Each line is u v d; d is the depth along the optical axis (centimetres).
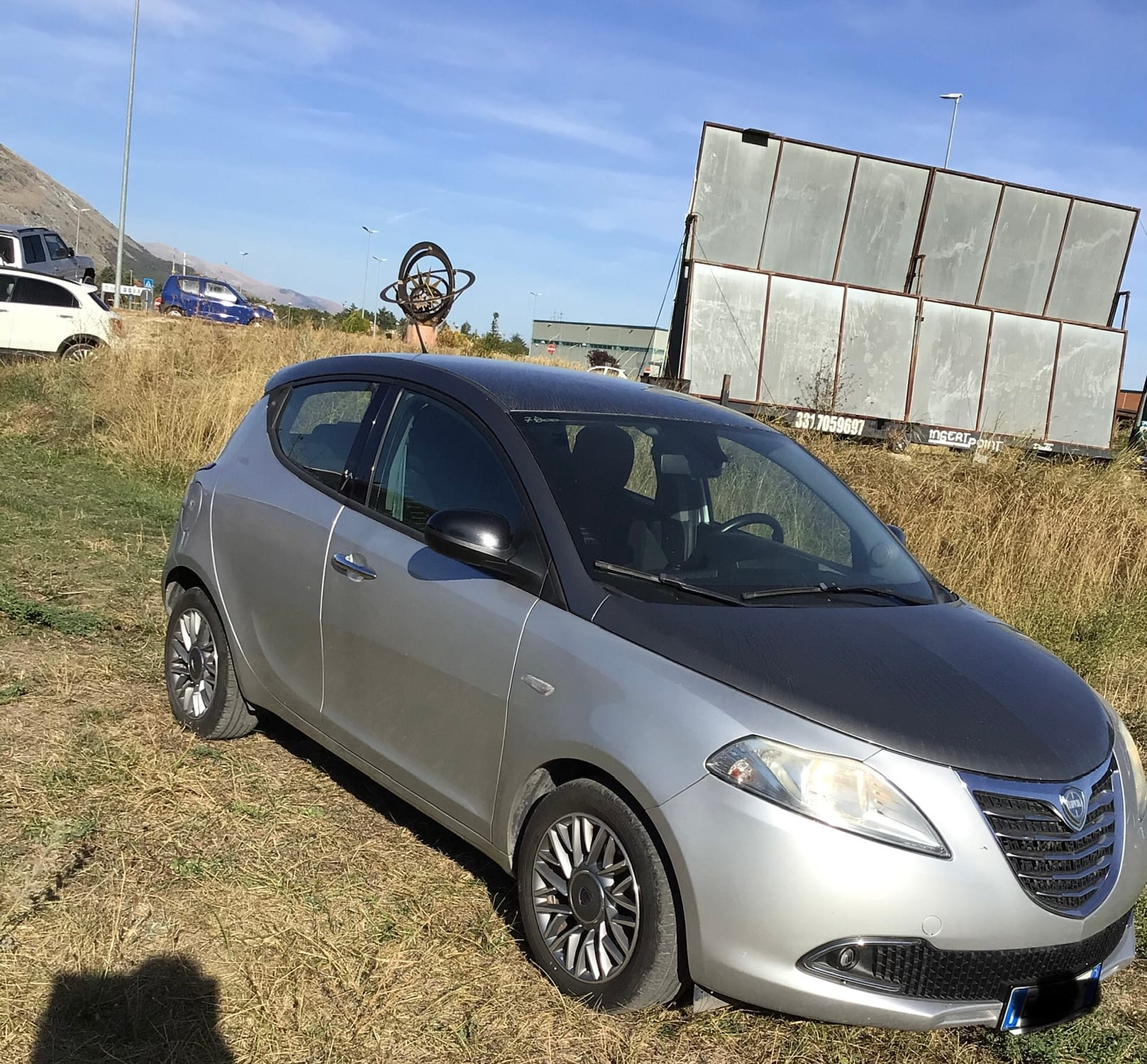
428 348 1153
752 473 388
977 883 257
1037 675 317
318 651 382
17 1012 265
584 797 293
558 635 303
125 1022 266
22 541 727
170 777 396
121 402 1209
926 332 1450
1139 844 295
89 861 337
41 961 285
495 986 299
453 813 334
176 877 334
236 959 297
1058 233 1492
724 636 291
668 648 287
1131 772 307
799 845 255
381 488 377
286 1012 278
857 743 264
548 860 306
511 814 313
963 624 344
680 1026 291
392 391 394
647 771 272
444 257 989
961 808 261
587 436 358
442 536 319
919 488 886
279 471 420
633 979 280
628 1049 278
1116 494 899
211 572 431
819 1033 297
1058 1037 307
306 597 385
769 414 1261
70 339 1638
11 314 1614
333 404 418
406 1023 279
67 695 464
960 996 265
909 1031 282
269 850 358
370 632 357
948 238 1449
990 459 958
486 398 364
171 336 1641
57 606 584
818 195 1388
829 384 1361
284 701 402
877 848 254
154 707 466
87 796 378
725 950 262
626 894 284
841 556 374
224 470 445
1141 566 821
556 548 319
